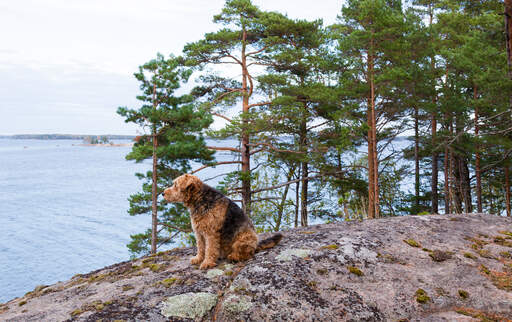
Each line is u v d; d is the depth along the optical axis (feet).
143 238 58.80
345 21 62.23
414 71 51.34
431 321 9.68
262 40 60.59
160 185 58.34
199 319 9.66
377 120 56.65
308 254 12.91
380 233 15.55
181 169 56.65
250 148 66.85
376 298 10.59
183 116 52.26
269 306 9.89
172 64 54.65
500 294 11.07
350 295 10.61
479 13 59.93
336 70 59.57
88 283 12.94
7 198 394.32
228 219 13.38
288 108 54.85
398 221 17.70
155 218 54.44
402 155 74.90
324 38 62.08
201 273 12.34
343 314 9.77
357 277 11.61
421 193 82.79
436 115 60.75
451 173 71.67
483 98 52.75
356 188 65.72
